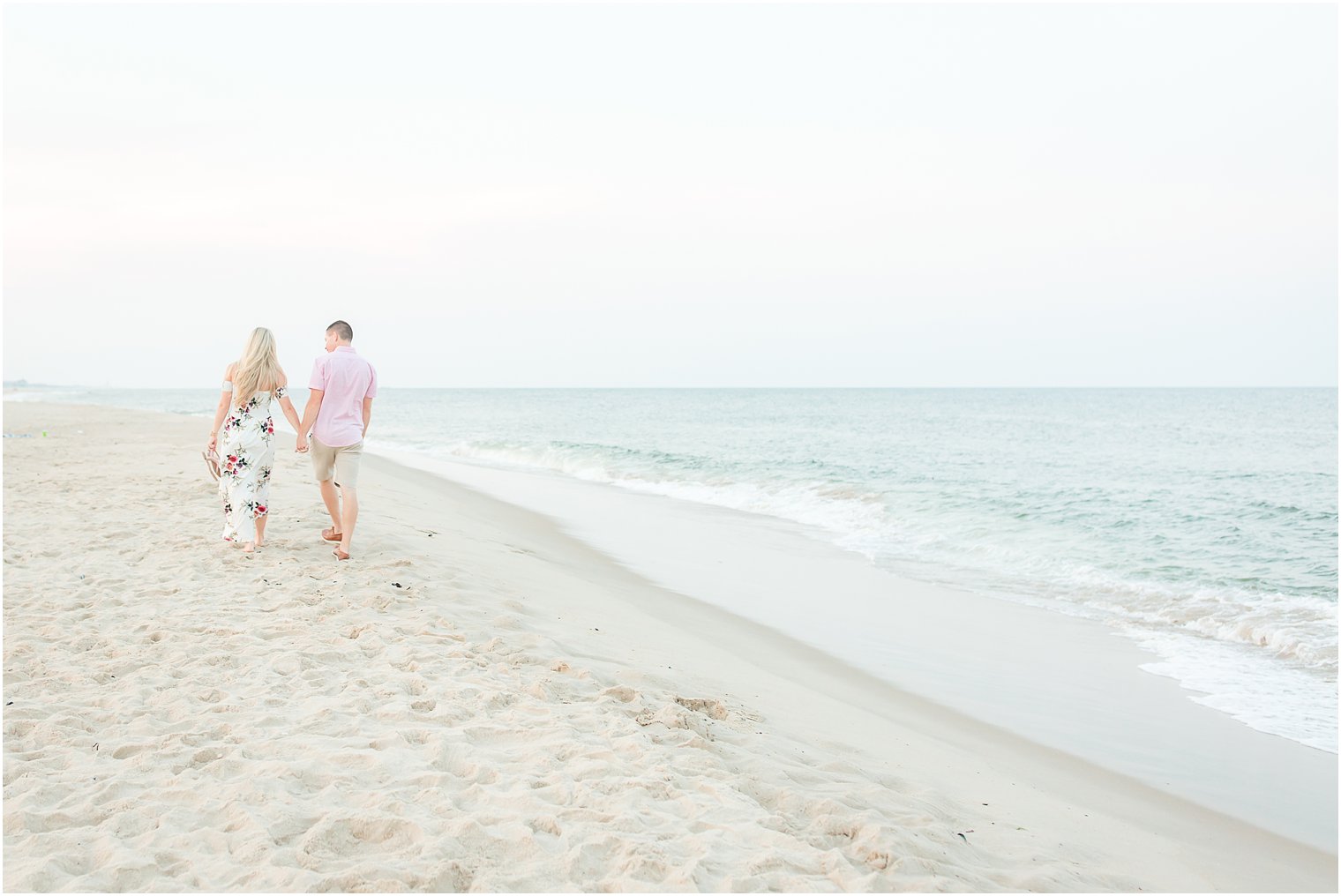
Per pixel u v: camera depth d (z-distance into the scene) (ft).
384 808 10.00
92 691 13.80
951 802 12.82
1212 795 14.49
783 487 55.06
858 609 26.25
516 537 33.35
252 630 17.02
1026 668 21.29
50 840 9.14
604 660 17.33
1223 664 22.07
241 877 8.50
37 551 23.21
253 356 23.22
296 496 32.81
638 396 447.01
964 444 100.89
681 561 32.42
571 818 10.04
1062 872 10.85
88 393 453.17
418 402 318.45
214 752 11.46
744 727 14.56
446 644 16.83
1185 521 42.57
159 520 27.66
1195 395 402.31
